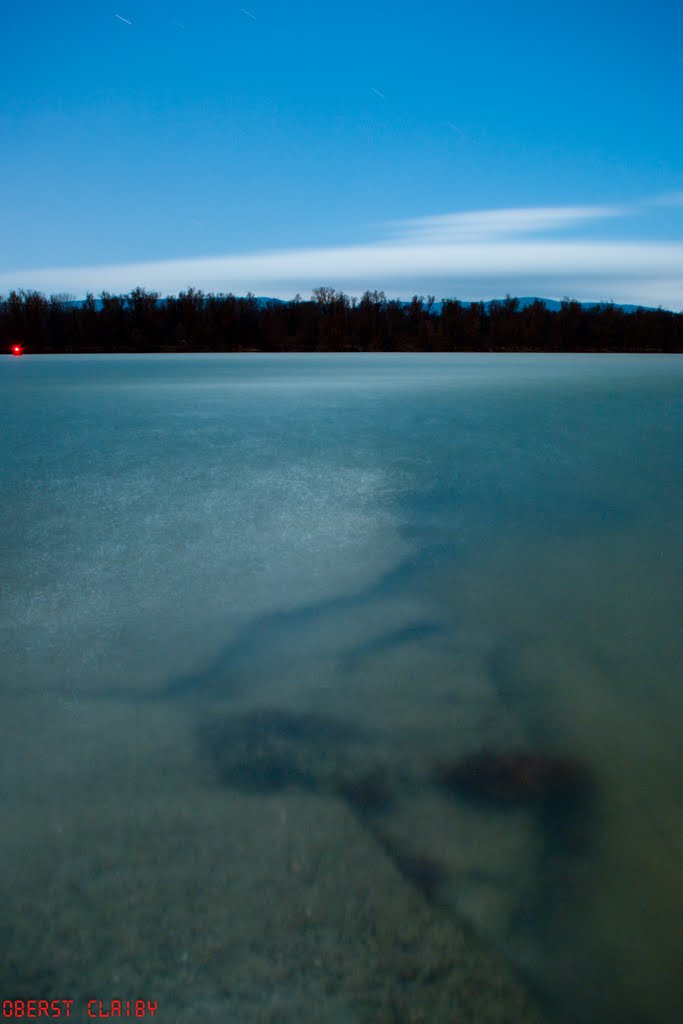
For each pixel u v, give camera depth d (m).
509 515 3.18
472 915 1.00
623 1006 0.86
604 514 3.19
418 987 0.89
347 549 2.69
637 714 1.53
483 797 1.26
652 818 1.21
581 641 1.89
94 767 1.32
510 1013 0.85
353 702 1.58
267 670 1.73
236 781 1.29
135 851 1.11
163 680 1.67
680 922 0.99
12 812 1.19
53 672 1.70
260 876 1.06
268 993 0.88
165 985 0.89
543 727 1.48
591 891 1.04
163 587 2.28
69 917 0.98
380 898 1.02
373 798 1.25
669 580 2.35
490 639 1.90
